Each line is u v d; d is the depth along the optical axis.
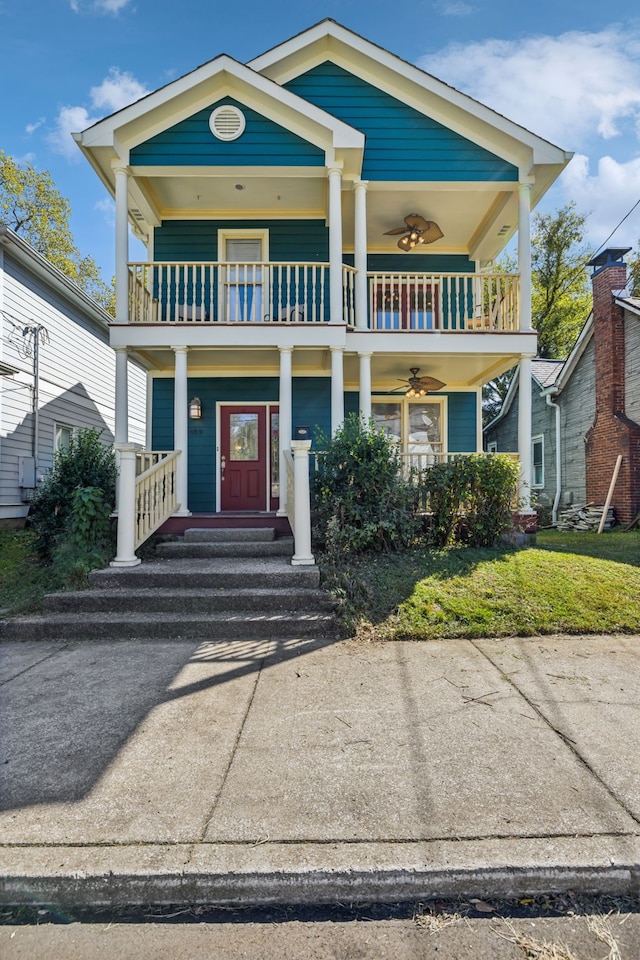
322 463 6.98
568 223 24.81
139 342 7.55
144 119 7.56
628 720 2.96
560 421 15.07
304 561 5.73
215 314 9.17
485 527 7.09
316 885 1.80
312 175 7.93
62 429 11.12
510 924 1.69
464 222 9.52
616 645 4.32
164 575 5.26
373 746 2.66
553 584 5.46
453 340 7.98
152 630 4.57
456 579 5.56
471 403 10.26
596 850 1.89
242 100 7.75
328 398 9.48
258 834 1.99
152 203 8.80
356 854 1.88
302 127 7.72
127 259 7.66
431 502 7.13
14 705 3.19
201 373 9.41
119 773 2.42
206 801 2.20
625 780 2.34
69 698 3.29
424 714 3.04
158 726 2.90
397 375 9.52
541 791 2.26
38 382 10.05
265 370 9.41
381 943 1.62
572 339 25.12
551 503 15.46
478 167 8.23
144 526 6.34
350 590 5.10
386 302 9.97
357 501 6.61
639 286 21.86
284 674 3.68
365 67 8.33
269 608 4.88
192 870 1.82
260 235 9.35
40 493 7.00
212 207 9.21
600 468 12.70
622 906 1.77
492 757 2.54
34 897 1.81
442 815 2.09
